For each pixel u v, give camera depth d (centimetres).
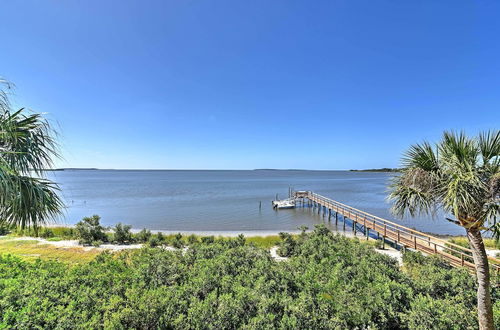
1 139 302
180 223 2161
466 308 435
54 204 356
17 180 307
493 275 604
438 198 356
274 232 1889
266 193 4500
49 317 338
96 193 4456
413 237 1184
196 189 5331
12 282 444
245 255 732
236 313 387
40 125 338
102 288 468
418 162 378
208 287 486
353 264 658
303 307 394
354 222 1823
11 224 324
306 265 655
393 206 411
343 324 386
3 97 296
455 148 340
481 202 323
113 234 1499
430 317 394
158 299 407
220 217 2405
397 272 602
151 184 6881
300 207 3022
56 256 1081
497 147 322
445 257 962
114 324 334
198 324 356
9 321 322
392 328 412
